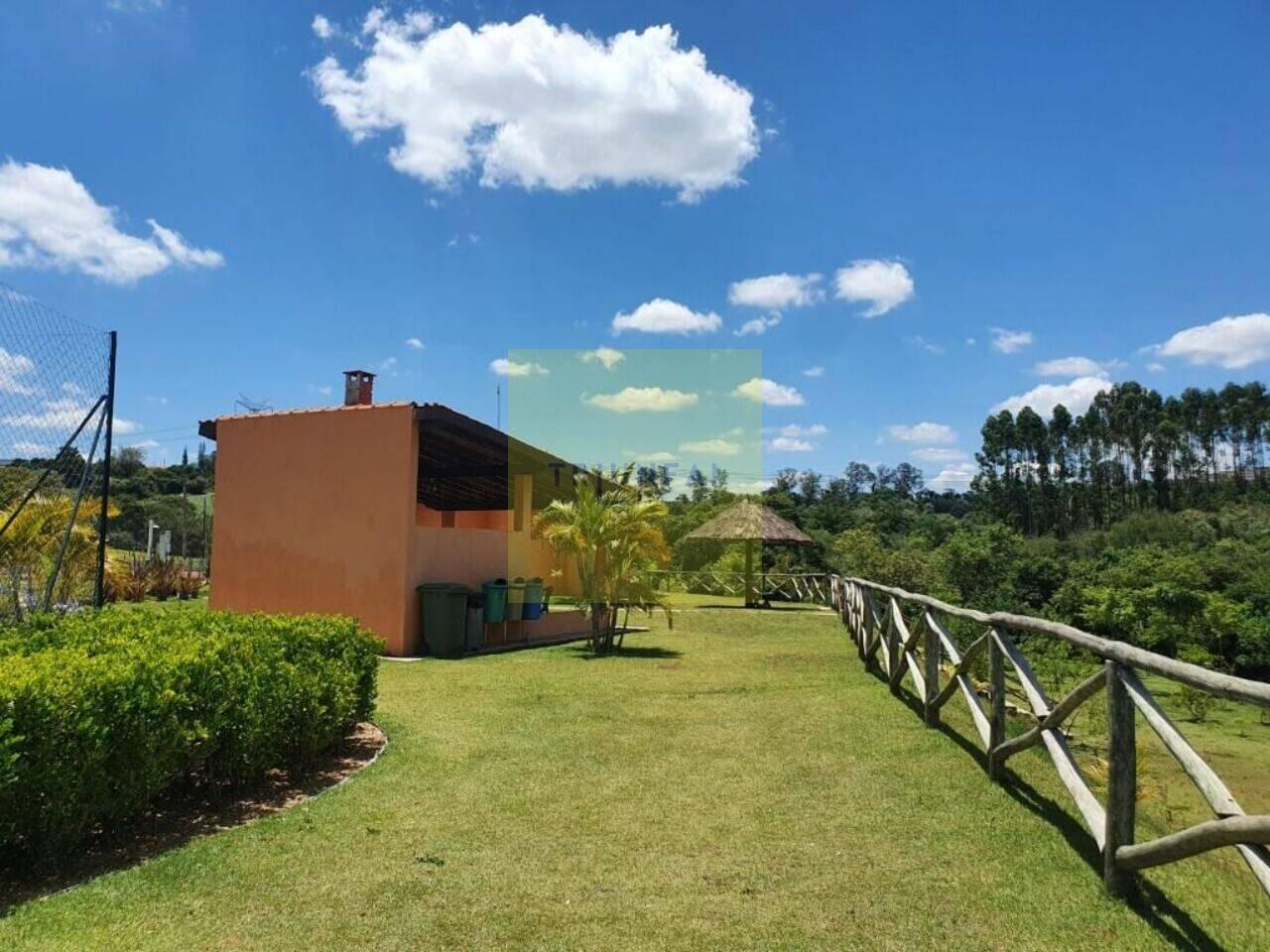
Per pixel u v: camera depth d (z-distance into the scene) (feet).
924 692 21.30
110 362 29.76
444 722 21.36
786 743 19.15
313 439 37.86
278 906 10.53
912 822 13.71
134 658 13.79
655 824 13.73
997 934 9.82
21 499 30.53
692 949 9.58
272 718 15.48
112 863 11.95
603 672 30.22
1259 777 29.12
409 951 9.46
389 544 35.63
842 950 9.53
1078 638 12.28
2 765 10.62
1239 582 88.74
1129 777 10.66
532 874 11.68
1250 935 9.52
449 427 37.63
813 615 57.52
